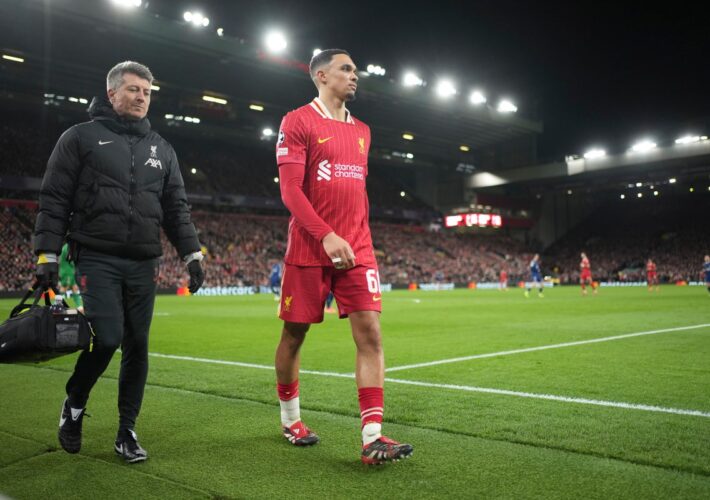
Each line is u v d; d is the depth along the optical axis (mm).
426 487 2627
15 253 33562
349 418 4020
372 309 3195
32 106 42438
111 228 3143
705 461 2914
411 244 54531
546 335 9734
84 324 2836
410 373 5914
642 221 61656
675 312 14984
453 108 46156
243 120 47875
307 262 3254
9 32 31984
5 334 2705
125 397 3258
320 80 3406
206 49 34625
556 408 4188
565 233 63281
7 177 37375
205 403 4527
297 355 3451
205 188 47281
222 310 18578
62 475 2902
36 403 4527
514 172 53438
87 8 30078
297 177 3184
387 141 54344
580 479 2688
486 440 3377
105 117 3242
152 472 2922
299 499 2514
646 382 5262
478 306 19469
